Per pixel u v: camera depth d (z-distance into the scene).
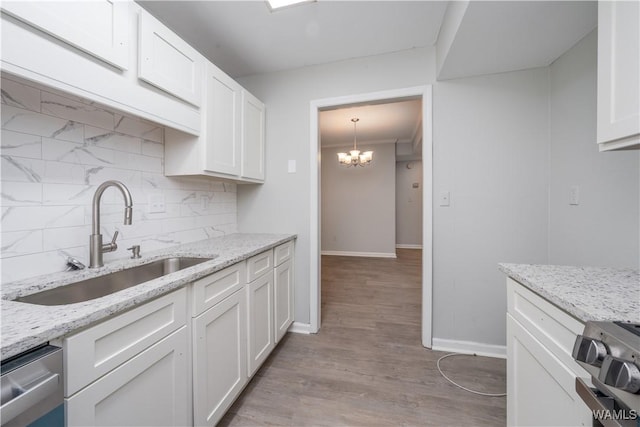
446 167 1.90
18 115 0.95
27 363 0.55
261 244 1.71
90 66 0.93
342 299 3.03
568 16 1.26
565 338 0.71
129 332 0.79
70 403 0.63
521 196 1.79
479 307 1.88
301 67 2.19
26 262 0.97
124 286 1.22
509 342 1.03
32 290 0.90
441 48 1.71
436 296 1.95
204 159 1.51
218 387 1.21
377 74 2.02
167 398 0.94
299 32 1.76
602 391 0.56
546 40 1.45
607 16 0.81
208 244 1.73
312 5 1.51
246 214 2.33
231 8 1.54
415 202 6.47
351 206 5.77
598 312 0.62
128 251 1.38
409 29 1.73
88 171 1.19
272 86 2.26
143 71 1.12
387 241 5.59
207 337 1.14
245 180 1.98
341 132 4.73
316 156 2.16
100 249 1.15
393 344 2.03
